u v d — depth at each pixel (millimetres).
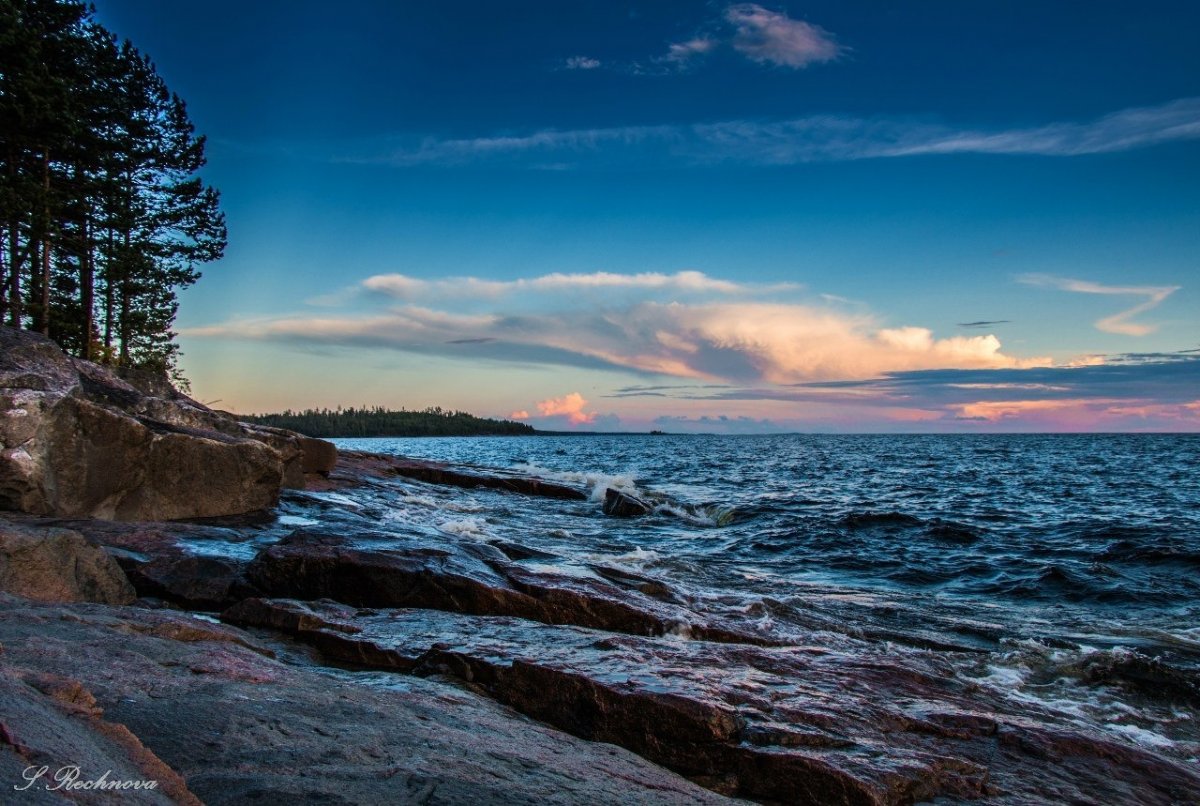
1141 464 63938
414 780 3680
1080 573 16672
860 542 21234
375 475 29906
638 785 4527
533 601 10188
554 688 6699
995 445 132500
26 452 12789
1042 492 37125
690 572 15508
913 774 5723
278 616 8648
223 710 4289
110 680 4578
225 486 16109
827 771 5523
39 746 2605
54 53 30797
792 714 6539
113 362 36844
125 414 14945
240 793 3238
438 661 7434
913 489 39062
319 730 4238
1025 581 16156
